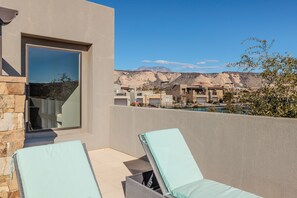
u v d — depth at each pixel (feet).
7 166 10.98
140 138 10.96
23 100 11.50
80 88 20.92
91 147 20.44
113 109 21.01
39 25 17.40
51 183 8.06
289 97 13.71
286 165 10.30
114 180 14.16
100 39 20.76
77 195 8.22
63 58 19.95
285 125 10.32
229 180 12.39
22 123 11.49
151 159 10.49
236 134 12.10
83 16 19.65
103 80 21.07
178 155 11.03
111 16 21.52
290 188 10.17
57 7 18.25
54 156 8.70
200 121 13.80
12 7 16.26
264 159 11.03
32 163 8.19
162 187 9.81
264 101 14.57
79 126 21.02
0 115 10.84
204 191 9.11
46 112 19.13
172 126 15.52
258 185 11.25
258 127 11.23
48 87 19.20
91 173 9.04
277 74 14.43
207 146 13.42
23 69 17.76
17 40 16.51
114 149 20.88
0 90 10.84
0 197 10.79
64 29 18.62
